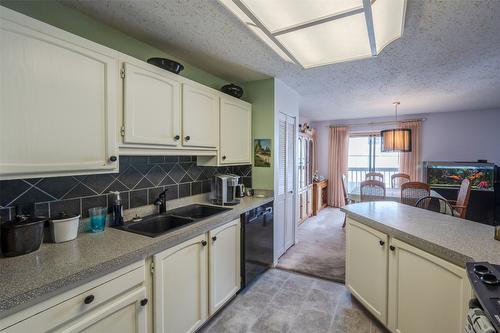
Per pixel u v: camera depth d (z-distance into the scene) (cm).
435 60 234
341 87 327
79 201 157
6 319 85
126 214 185
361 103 426
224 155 243
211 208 229
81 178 158
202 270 176
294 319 197
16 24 104
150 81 164
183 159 237
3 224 118
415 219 185
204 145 214
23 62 107
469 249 127
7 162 103
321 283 253
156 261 139
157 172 211
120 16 161
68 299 101
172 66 176
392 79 294
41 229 127
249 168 304
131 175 190
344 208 225
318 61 207
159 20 166
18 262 112
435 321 135
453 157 501
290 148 342
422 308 143
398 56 226
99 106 136
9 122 104
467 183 326
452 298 125
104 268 111
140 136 157
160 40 195
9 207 128
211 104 223
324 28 153
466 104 433
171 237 148
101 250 126
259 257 257
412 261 150
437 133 512
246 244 230
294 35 162
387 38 180
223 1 136
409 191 355
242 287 229
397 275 162
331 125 620
